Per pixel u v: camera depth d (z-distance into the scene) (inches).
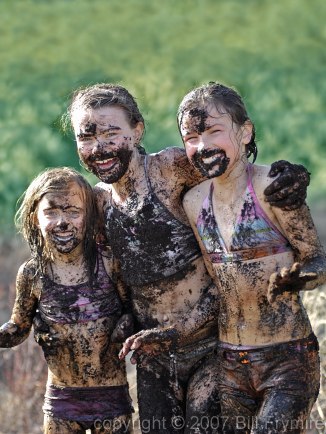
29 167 853.2
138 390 301.7
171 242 291.7
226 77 1316.4
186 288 293.6
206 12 1753.2
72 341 298.5
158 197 291.9
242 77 1312.7
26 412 403.2
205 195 284.7
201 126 274.7
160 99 1119.6
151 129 952.3
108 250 301.4
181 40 1581.0
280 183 267.7
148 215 291.7
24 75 1309.1
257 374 277.3
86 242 298.8
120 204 294.8
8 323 310.3
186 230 292.2
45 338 300.4
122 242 294.8
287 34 1612.9
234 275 277.0
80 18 1685.5
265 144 982.4
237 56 1465.3
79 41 1530.5
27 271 303.3
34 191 298.0
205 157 275.0
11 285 494.9
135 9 1748.3
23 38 1556.3
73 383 301.1
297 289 255.4
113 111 288.4
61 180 295.4
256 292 275.7
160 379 298.2
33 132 908.0
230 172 277.3
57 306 298.2
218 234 279.6
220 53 1481.3
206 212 282.8
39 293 301.1
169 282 293.0
